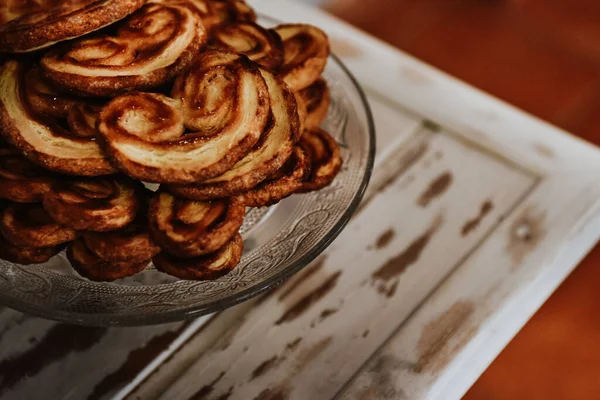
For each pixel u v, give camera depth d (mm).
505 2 951
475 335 621
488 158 726
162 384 596
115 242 566
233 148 559
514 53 886
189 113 572
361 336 619
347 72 683
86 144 567
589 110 826
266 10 834
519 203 694
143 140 556
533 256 661
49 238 572
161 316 547
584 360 643
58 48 580
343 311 631
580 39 904
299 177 594
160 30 594
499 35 906
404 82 779
